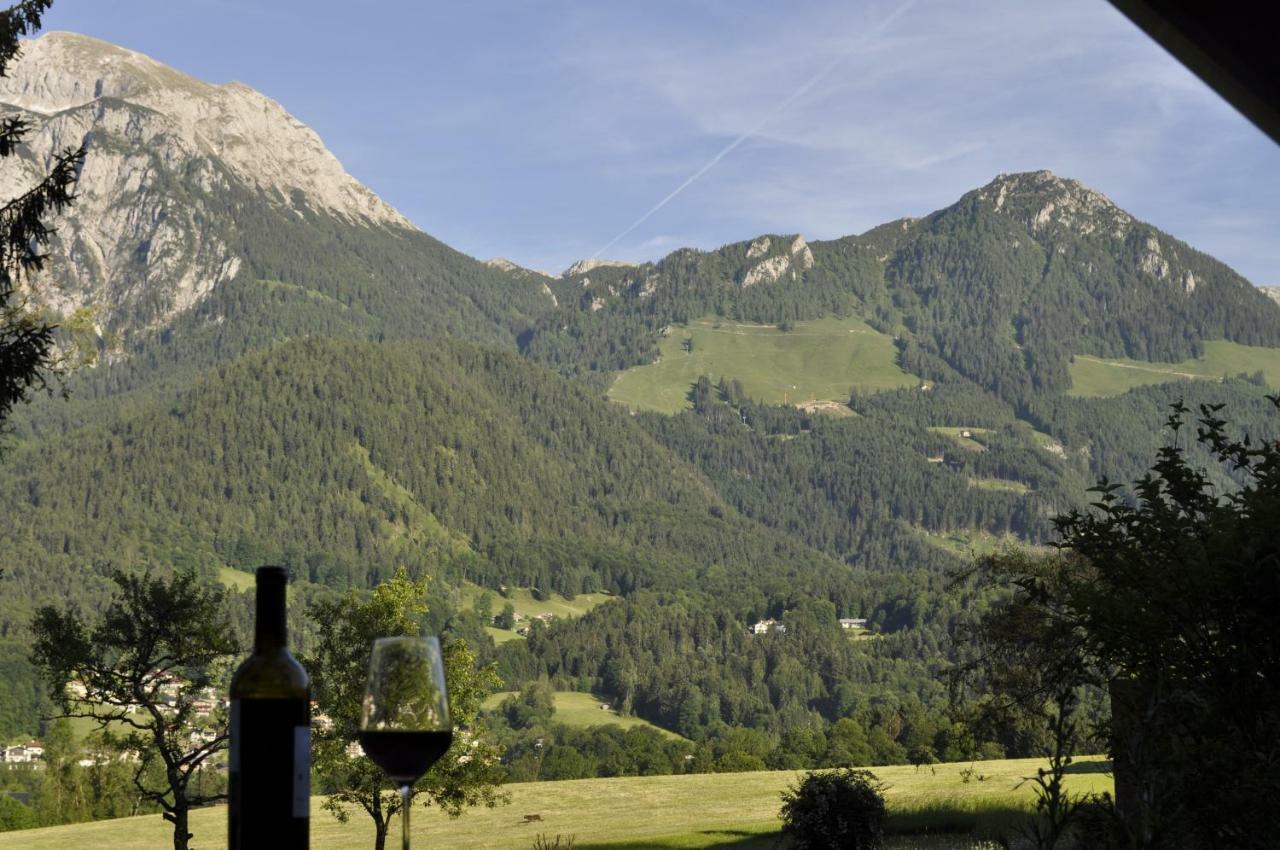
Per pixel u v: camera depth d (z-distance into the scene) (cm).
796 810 2067
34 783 8681
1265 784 274
